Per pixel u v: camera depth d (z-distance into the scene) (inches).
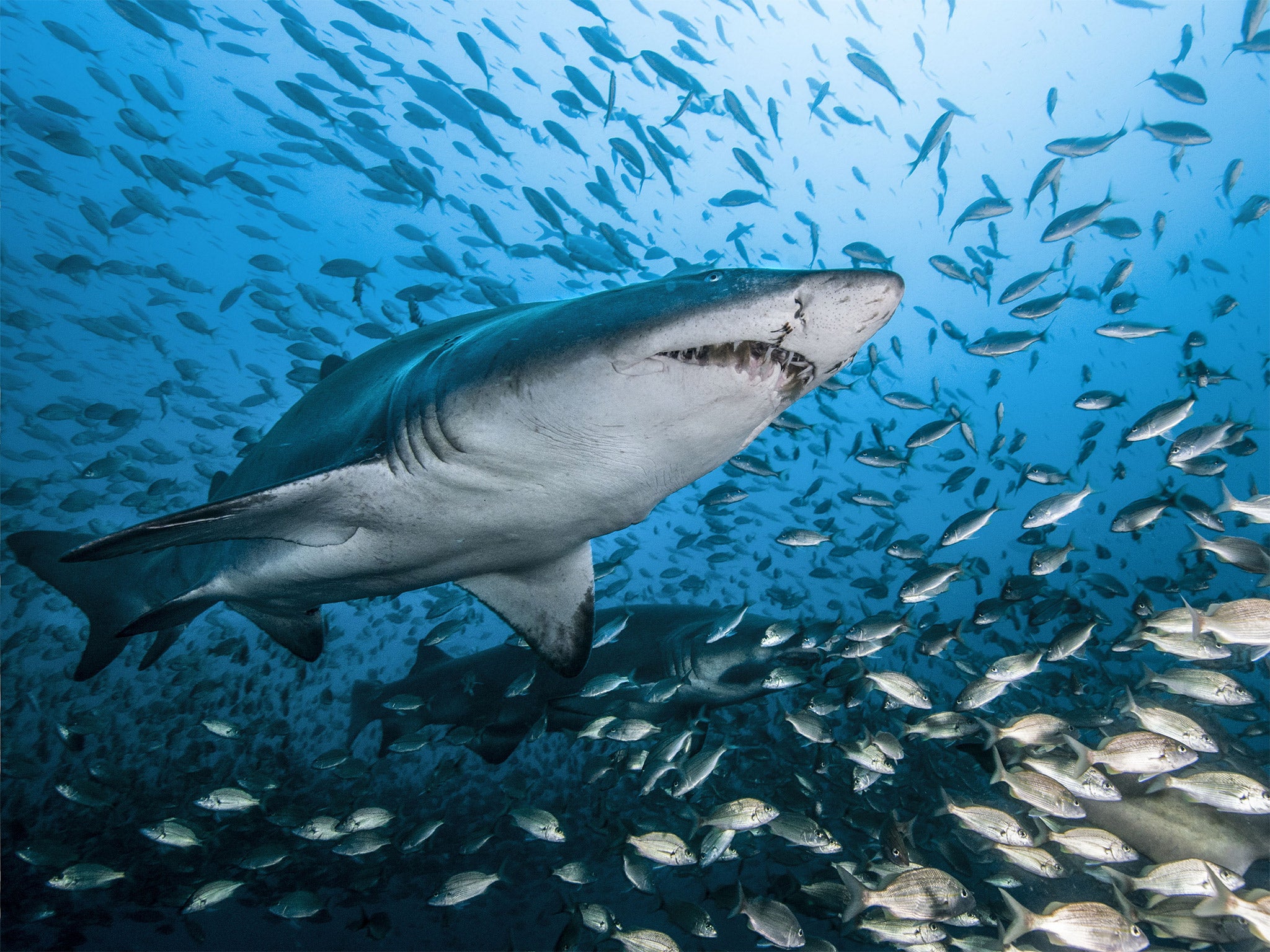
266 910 263.1
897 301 79.1
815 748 262.7
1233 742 183.3
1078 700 238.7
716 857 170.2
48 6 949.2
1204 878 138.2
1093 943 131.6
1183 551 237.5
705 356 87.7
